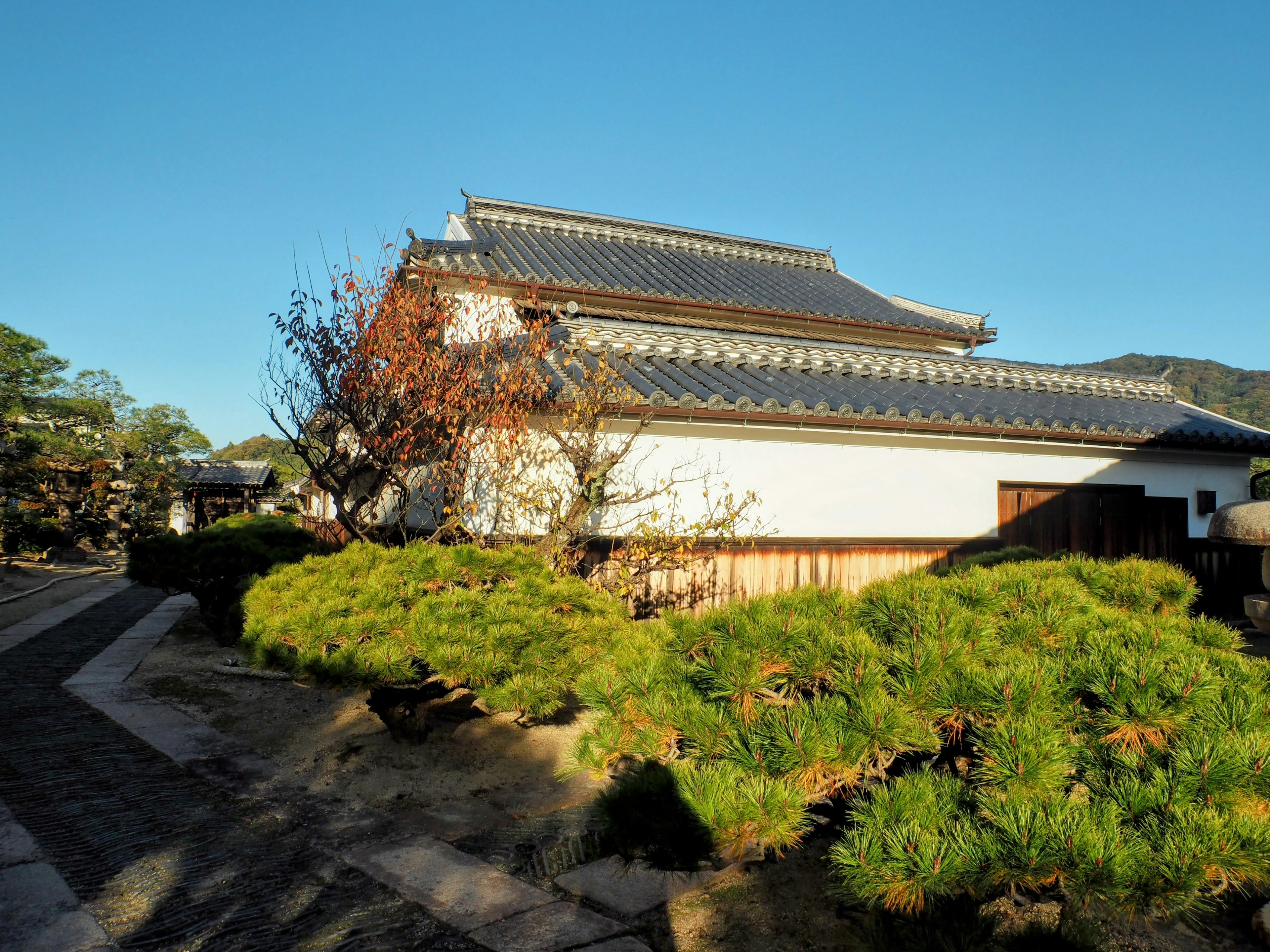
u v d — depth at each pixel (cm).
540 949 318
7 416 2716
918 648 290
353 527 804
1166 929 327
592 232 1748
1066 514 998
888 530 888
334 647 486
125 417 3697
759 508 829
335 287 758
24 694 732
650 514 779
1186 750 246
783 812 253
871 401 902
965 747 331
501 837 436
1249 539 620
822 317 1412
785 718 273
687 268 1645
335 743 588
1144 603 415
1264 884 230
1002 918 322
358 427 761
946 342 1545
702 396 793
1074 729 277
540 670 468
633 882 379
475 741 587
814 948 319
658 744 294
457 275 1084
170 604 1404
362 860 399
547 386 752
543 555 682
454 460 737
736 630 307
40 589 1570
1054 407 1070
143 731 623
